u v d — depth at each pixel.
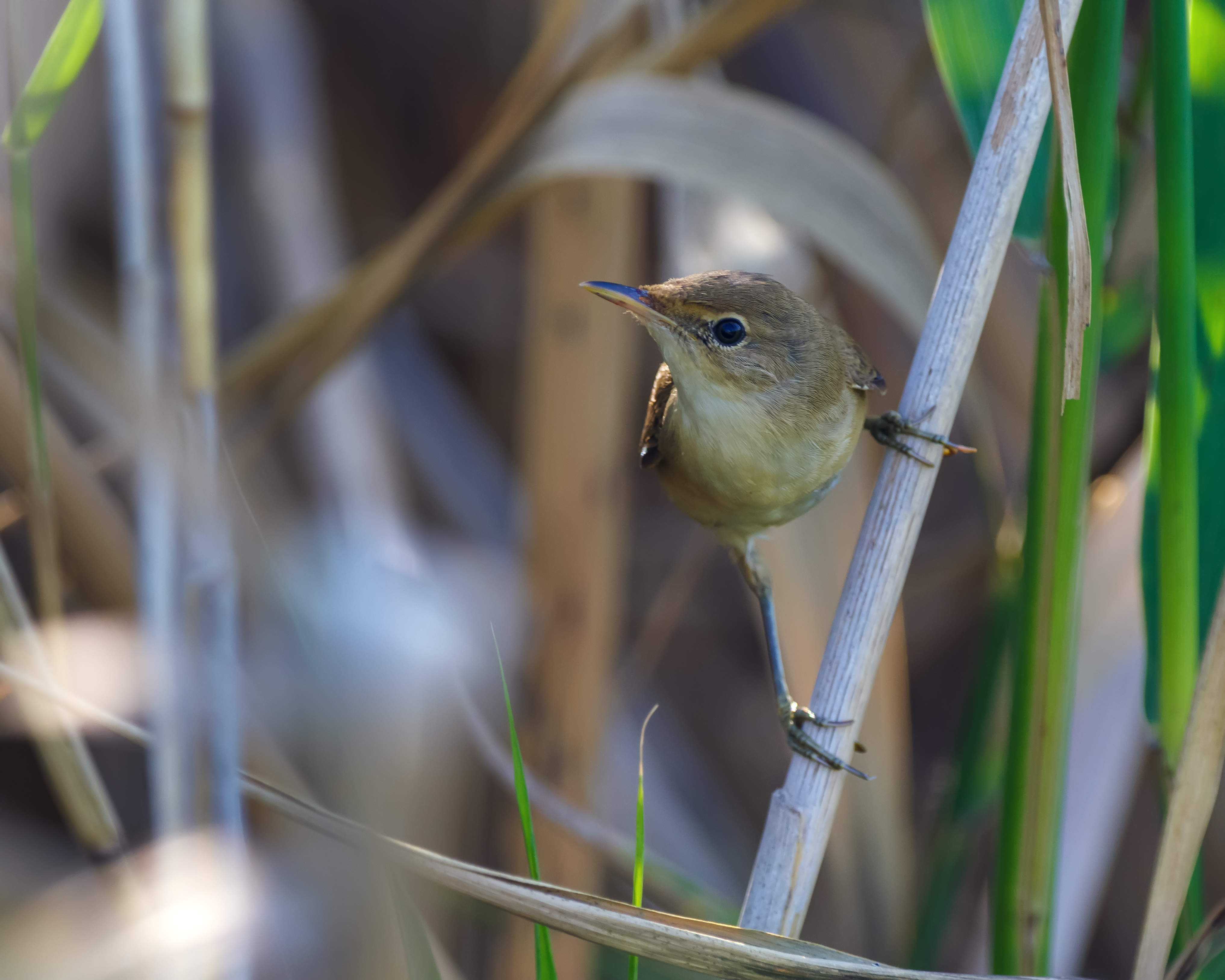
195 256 2.61
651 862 2.66
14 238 2.65
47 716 2.61
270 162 2.74
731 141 2.65
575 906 2.58
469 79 2.88
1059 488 2.61
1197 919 2.62
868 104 2.75
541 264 2.69
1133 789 2.67
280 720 2.61
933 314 2.61
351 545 2.66
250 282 2.74
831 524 2.68
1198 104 2.62
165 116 2.62
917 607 2.78
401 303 2.67
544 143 2.66
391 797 2.59
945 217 2.74
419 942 2.59
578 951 2.68
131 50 2.62
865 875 2.68
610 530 2.69
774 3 2.66
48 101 2.60
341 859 2.60
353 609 2.60
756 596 2.64
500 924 2.67
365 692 2.60
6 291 2.67
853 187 2.65
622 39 2.69
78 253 2.73
